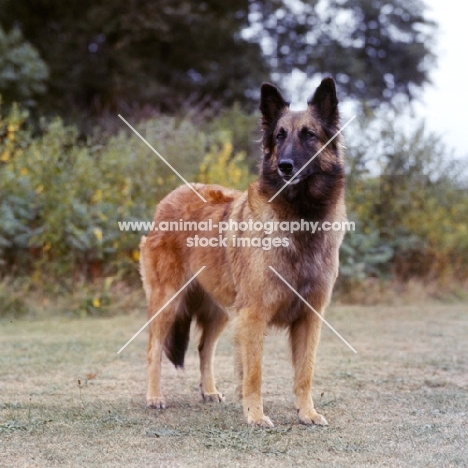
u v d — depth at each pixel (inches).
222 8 1015.0
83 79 894.4
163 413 210.2
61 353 302.5
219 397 232.7
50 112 826.8
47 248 423.2
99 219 435.5
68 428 189.5
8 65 728.3
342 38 1133.7
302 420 198.8
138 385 247.1
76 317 413.1
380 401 223.6
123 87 895.1
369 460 163.3
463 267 555.5
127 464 159.8
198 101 970.1
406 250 522.9
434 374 266.7
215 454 167.9
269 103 222.4
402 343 336.8
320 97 217.5
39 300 423.8
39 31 906.1
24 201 423.5
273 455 167.5
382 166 527.2
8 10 869.8
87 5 904.3
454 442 177.3
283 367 283.3
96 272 443.2
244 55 1019.9
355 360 294.0
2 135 474.9
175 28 964.6
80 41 895.7
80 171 441.4
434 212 536.1
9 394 228.8
